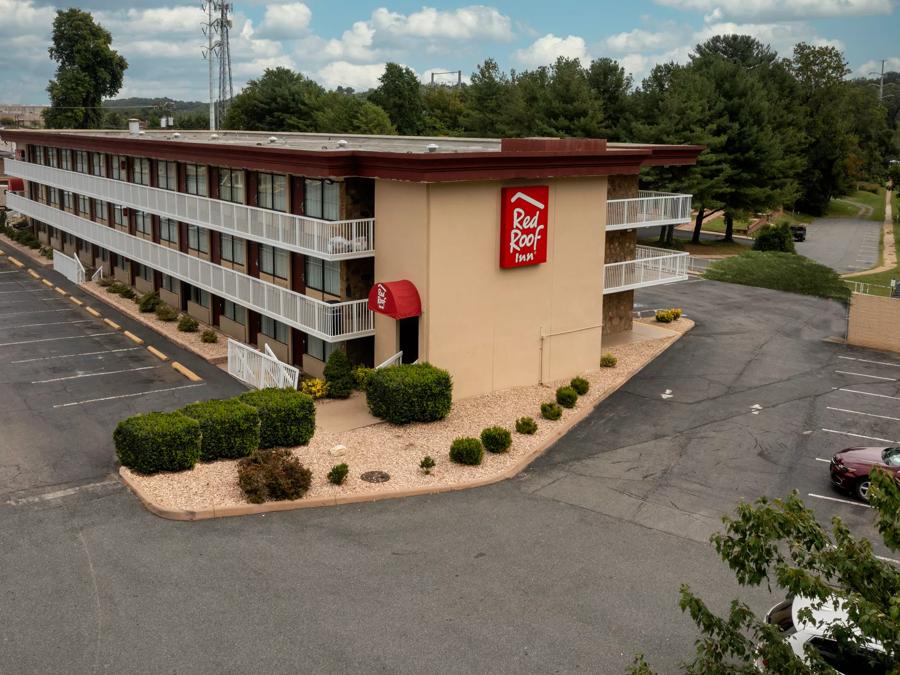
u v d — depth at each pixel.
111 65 103.81
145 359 32.06
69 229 49.91
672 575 15.88
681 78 66.81
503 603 14.58
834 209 106.00
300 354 30.84
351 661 12.72
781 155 65.88
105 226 44.69
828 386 29.02
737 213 65.06
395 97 95.12
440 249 24.59
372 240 26.41
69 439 22.92
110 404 26.38
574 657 13.01
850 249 70.38
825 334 36.41
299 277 30.14
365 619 13.90
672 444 23.47
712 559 16.62
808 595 7.95
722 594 15.20
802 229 74.19
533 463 21.98
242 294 31.02
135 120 45.41
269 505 18.28
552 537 17.44
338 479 19.50
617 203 31.52
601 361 30.80
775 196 64.75
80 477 20.05
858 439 24.00
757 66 87.88
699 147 33.47
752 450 23.08
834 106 100.56
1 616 13.74
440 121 98.69
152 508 18.02
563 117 66.00
